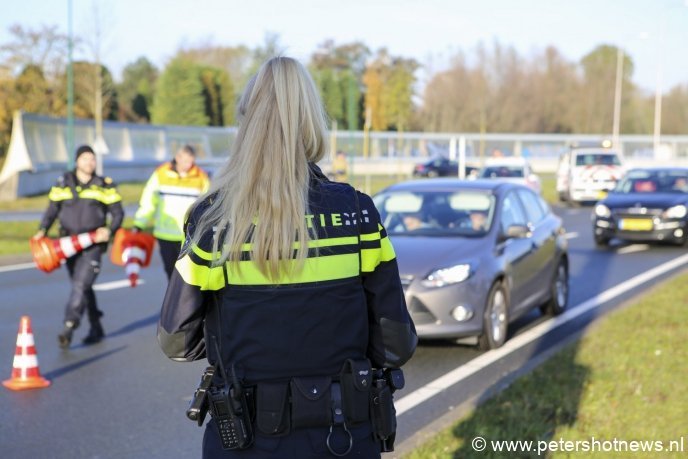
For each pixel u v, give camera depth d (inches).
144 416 242.7
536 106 3041.3
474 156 2469.2
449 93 2578.7
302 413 95.1
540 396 235.5
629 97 3408.0
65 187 328.8
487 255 325.1
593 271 549.0
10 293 462.6
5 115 2009.1
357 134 2192.4
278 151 96.9
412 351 103.3
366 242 99.3
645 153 2760.8
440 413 242.7
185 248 97.8
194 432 228.8
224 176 99.0
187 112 2667.3
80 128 1643.7
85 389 271.0
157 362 307.7
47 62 2078.0
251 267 95.2
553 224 401.4
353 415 96.4
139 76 3218.5
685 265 577.0
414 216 352.5
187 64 2684.5
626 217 669.9
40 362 306.3
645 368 265.9
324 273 96.7
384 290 100.9
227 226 96.0
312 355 96.3
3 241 712.4
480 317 314.8
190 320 97.7
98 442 220.1
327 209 98.3
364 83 2258.9
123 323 379.2
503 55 2945.4
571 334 353.7
